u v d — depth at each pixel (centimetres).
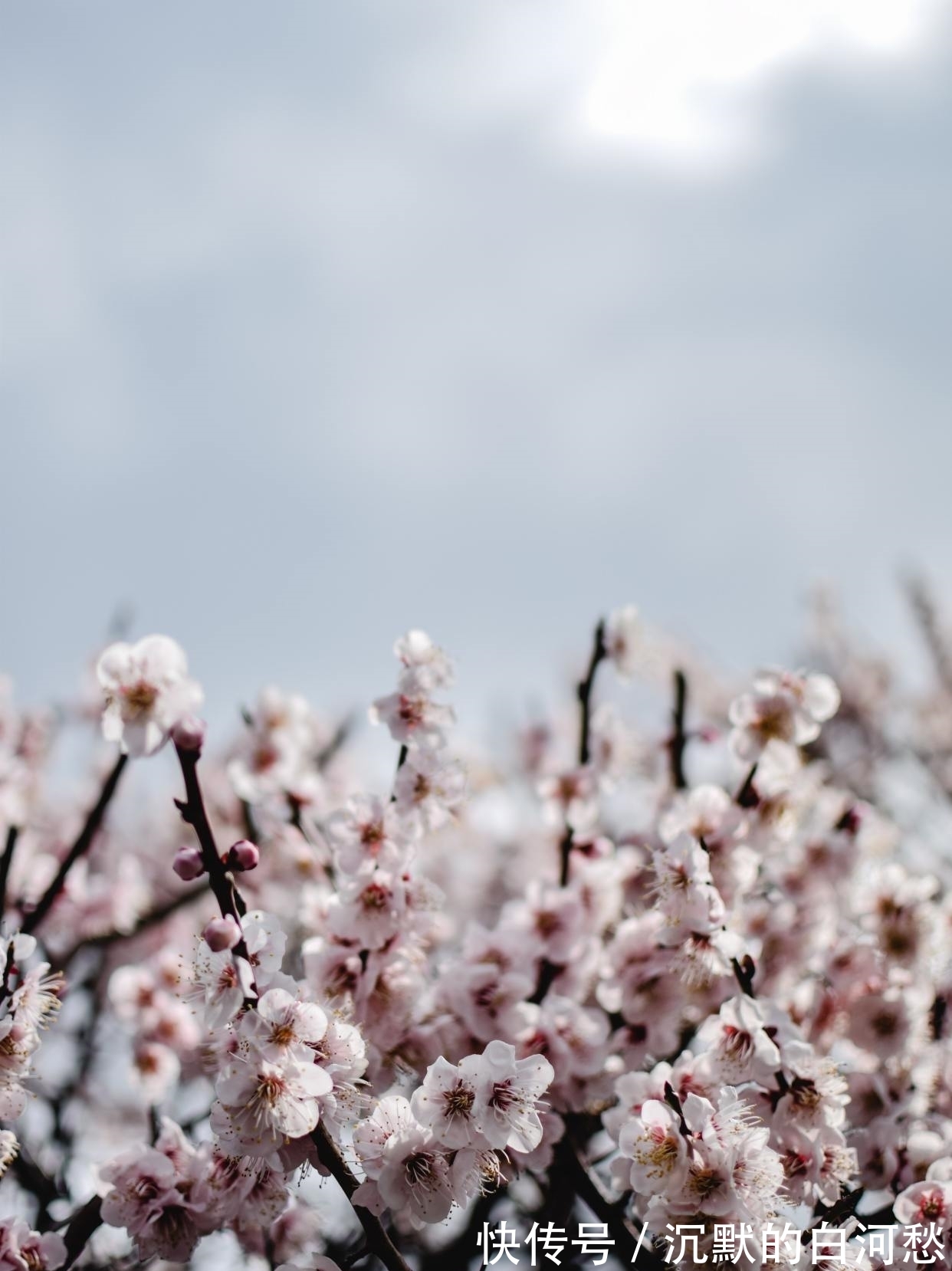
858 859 108
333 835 96
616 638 109
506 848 199
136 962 155
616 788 111
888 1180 96
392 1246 87
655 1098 92
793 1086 92
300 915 104
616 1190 94
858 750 251
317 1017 86
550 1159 96
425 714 98
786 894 108
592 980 104
